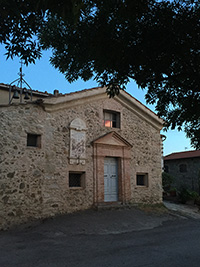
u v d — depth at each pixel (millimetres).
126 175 11422
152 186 12477
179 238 7180
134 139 12141
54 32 5234
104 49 4422
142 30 4266
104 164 11031
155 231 8195
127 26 4418
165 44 4000
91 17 4730
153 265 4730
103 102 11242
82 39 5035
